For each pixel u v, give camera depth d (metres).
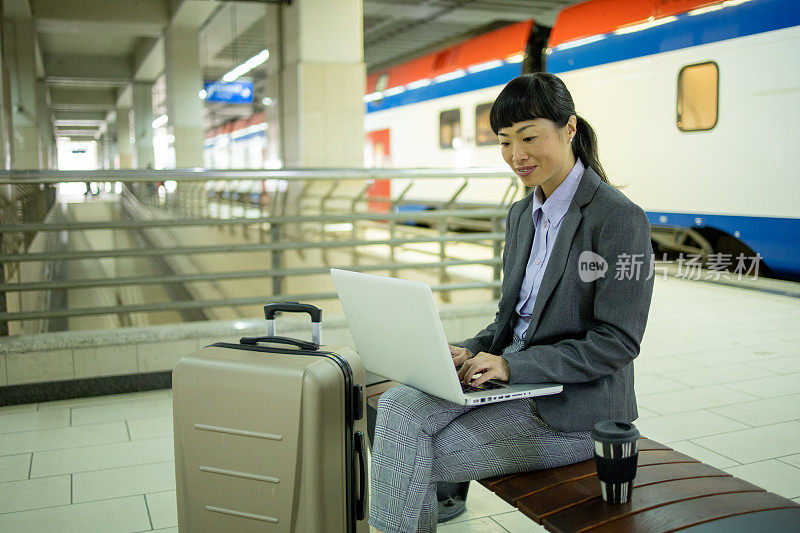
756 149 6.40
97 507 2.49
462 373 1.75
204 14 16.23
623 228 1.67
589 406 1.73
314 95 10.34
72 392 3.71
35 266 7.89
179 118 17.19
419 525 1.79
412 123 12.19
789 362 4.25
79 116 44.09
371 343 1.88
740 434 3.13
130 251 3.89
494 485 1.70
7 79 10.66
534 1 14.75
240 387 1.64
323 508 1.62
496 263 4.69
